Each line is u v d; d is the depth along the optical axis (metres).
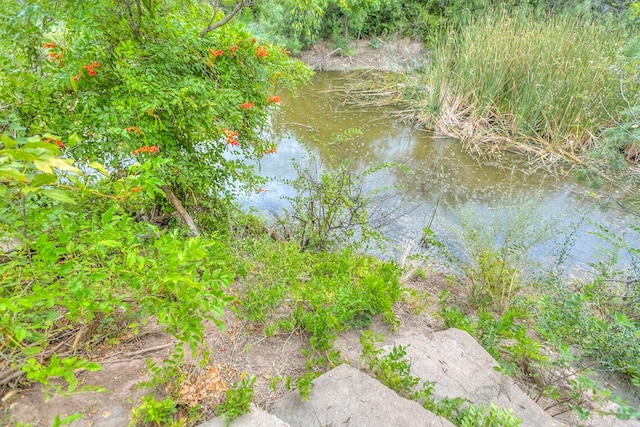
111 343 1.50
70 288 0.98
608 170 4.87
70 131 2.02
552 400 1.79
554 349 2.08
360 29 9.81
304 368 1.63
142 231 1.67
